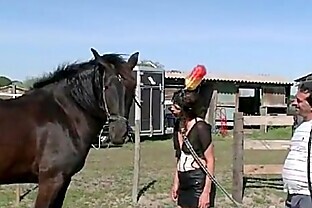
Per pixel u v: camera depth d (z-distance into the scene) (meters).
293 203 3.98
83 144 5.80
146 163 14.50
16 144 5.50
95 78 5.68
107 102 5.51
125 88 5.51
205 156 4.73
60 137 5.67
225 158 15.91
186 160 4.80
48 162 5.62
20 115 5.61
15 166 5.56
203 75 4.66
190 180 4.77
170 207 8.85
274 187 10.65
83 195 9.59
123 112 5.51
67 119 5.73
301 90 4.00
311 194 3.88
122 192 9.97
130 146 19.48
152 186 10.67
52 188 5.64
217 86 26.50
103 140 6.41
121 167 13.55
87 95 5.73
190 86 4.66
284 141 9.76
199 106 4.77
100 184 10.80
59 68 5.94
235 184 9.30
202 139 4.70
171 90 24.91
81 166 5.89
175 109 4.79
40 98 5.77
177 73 25.38
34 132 5.59
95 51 5.62
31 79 6.05
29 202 8.88
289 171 4.02
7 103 5.68
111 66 5.56
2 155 5.46
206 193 4.72
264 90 28.28
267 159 15.26
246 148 9.56
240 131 9.29
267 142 9.68
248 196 9.77
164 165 14.12
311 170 3.87
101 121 5.85
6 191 9.82
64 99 5.78
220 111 26.73
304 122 4.04
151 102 21.36
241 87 27.30
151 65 21.59
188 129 4.79
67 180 5.79
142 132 20.97
